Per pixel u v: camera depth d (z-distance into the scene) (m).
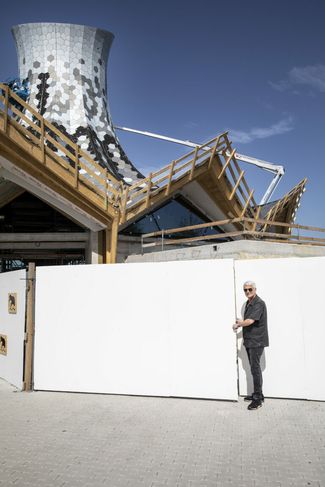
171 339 7.66
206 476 4.34
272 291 7.43
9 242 20.72
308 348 7.18
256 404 6.69
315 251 15.40
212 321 7.47
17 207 20.86
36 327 8.45
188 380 7.52
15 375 8.80
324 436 5.43
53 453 5.00
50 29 31.61
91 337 8.09
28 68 31.91
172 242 15.96
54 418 6.39
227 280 7.46
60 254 23.47
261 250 13.52
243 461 4.70
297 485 4.11
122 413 6.62
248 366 7.52
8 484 4.22
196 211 23.20
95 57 32.75
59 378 8.21
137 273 7.93
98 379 7.99
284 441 5.27
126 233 20.52
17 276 9.02
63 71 31.27
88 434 5.64
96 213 16.86
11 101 22.78
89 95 31.48
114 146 30.41
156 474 4.41
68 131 28.94
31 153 14.46
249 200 20.81
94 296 8.13
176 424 6.02
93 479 4.31
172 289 7.71
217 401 7.27
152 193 18.44
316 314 7.18
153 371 7.71
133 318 7.89
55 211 20.98
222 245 13.83
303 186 26.03
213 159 19.86
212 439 5.39
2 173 15.05
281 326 7.34
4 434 5.68
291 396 7.23
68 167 15.77
